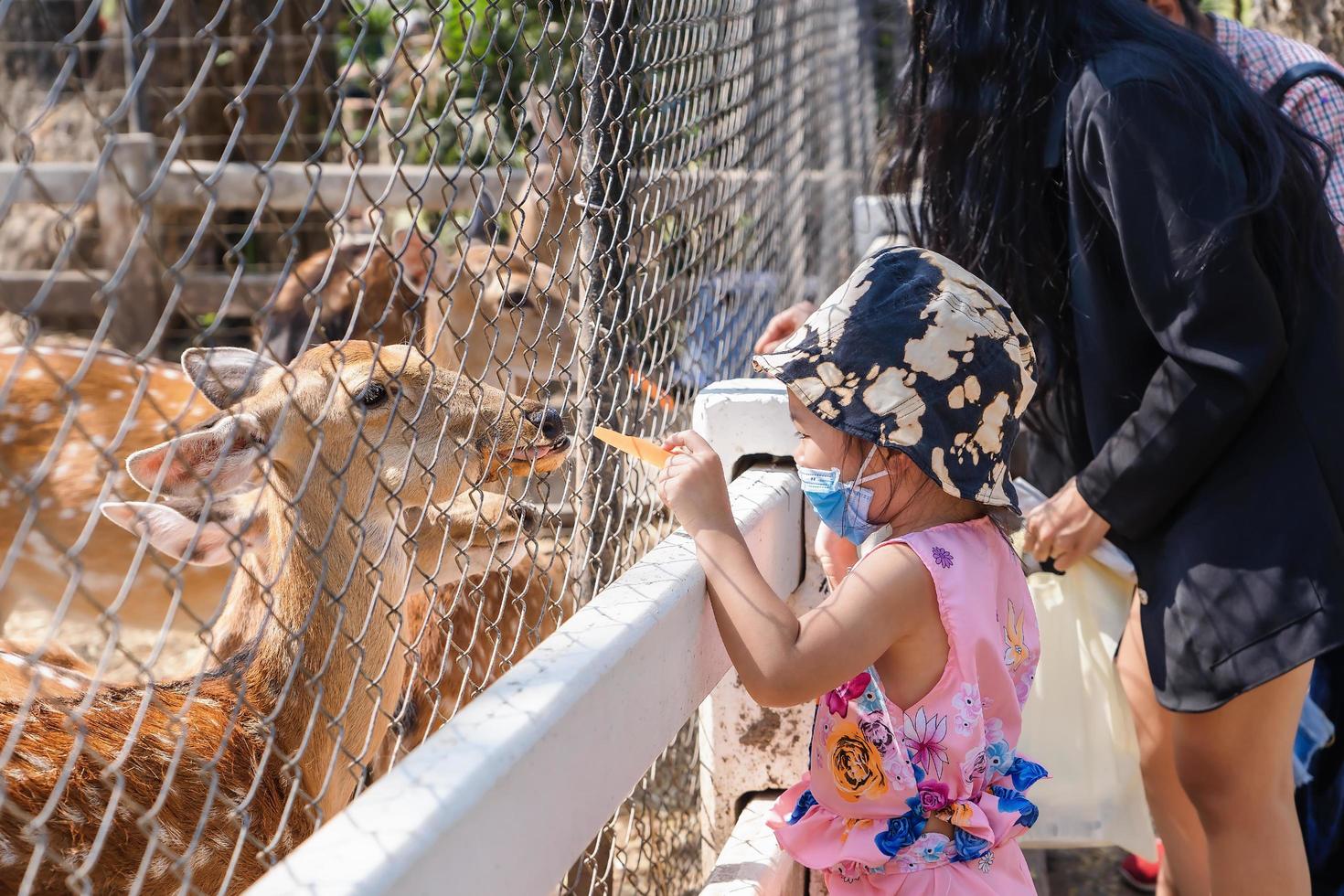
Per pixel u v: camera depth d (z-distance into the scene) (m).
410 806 1.01
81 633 3.98
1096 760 2.49
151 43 0.87
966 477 1.71
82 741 0.93
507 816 1.11
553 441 2.09
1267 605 2.05
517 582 2.65
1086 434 2.43
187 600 3.37
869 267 1.79
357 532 2.00
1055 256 2.31
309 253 7.36
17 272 6.94
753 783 2.27
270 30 1.00
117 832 1.61
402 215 6.00
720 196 2.83
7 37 7.14
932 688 1.70
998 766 1.73
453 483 2.02
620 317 2.07
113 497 3.21
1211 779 2.22
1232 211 2.00
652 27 2.06
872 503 1.77
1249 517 2.09
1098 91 2.11
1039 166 2.25
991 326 1.73
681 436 1.76
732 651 1.63
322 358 2.00
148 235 0.89
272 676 1.93
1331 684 2.72
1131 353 2.22
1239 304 2.01
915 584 1.67
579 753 1.26
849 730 1.73
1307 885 2.21
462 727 1.15
